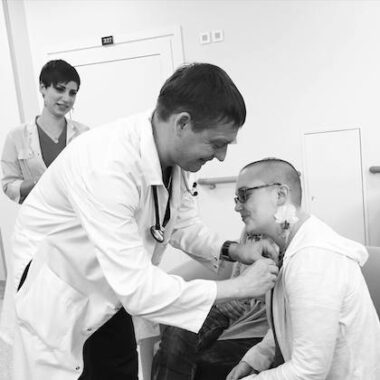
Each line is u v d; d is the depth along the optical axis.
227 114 0.78
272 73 2.67
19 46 2.92
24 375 1.00
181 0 2.74
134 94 2.93
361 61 2.54
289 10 2.59
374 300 1.27
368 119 2.58
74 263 0.97
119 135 0.90
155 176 0.89
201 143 0.82
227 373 1.26
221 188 2.83
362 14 2.50
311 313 0.85
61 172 0.91
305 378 0.86
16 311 0.98
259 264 0.91
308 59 2.61
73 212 0.95
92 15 2.89
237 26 2.68
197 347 1.32
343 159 2.65
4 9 2.82
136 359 1.33
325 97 2.62
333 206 2.71
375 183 2.62
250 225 1.03
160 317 0.83
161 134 0.88
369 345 0.92
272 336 1.14
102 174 0.83
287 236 0.99
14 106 2.92
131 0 2.81
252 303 1.44
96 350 1.18
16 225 1.09
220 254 1.20
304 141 2.69
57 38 2.97
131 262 0.81
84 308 1.00
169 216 1.08
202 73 0.79
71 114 3.04
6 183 1.99
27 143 1.97
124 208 0.83
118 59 2.90
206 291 0.83
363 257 0.96
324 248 0.89
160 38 2.81
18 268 1.02
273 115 2.71
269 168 1.00
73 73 1.92
